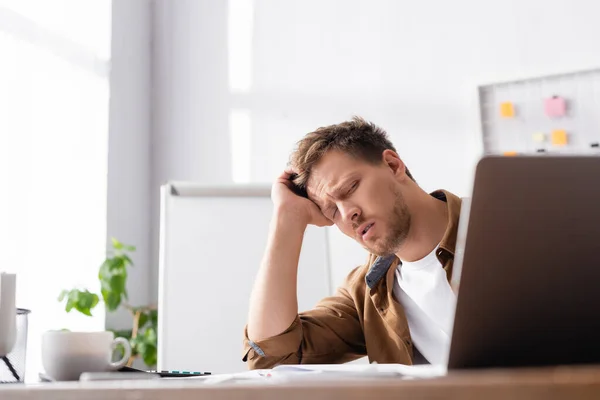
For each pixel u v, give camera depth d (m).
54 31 2.86
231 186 2.43
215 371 2.29
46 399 0.59
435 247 1.53
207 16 3.50
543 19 2.77
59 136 2.84
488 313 0.69
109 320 3.04
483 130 2.83
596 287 0.69
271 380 0.66
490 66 2.86
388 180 1.52
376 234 1.50
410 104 3.01
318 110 3.21
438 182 2.91
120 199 3.22
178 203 2.42
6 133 2.56
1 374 1.03
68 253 2.82
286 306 1.50
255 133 3.32
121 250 3.16
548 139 2.70
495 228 0.67
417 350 1.60
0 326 1.01
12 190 2.56
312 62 3.25
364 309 1.64
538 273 0.69
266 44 3.36
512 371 0.50
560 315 0.70
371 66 3.12
